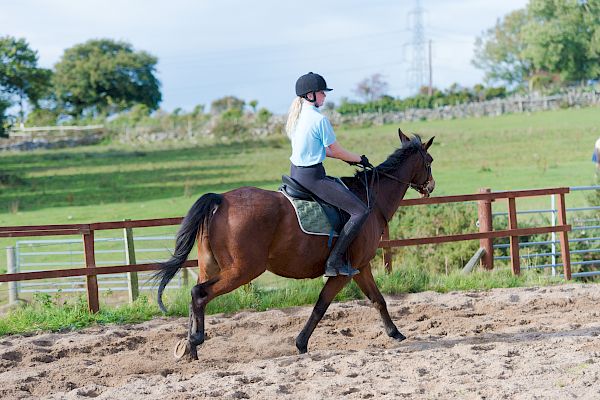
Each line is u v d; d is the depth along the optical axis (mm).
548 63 74438
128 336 8562
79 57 100125
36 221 24156
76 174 39469
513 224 12117
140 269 9961
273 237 6980
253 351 7938
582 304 9953
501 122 51594
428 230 14516
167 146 54375
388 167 8016
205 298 6801
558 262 14438
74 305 10156
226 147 51062
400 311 9703
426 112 59031
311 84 7160
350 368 6758
